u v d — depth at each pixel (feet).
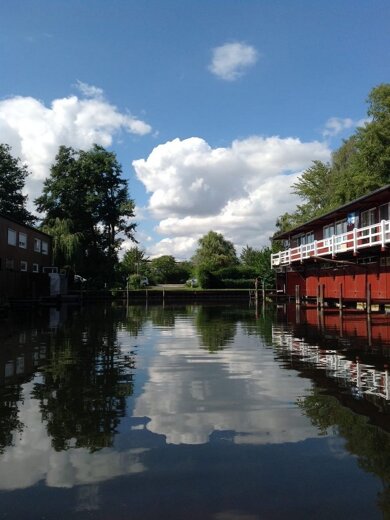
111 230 199.41
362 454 17.22
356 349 42.60
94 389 27.35
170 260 326.03
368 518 12.98
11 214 184.03
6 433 19.62
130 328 65.36
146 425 20.62
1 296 94.27
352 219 101.04
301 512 13.28
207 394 26.03
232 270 223.71
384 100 138.41
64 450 17.74
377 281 89.04
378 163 140.77
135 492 14.44
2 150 186.60
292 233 145.59
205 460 16.78
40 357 39.24
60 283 149.38
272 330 60.75
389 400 24.50
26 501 13.93
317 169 202.59
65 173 189.67
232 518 12.98
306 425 20.49
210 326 68.28
